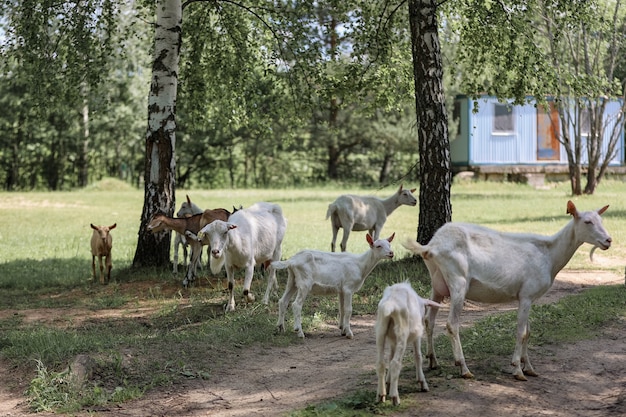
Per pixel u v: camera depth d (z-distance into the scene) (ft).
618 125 106.11
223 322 34.81
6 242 73.00
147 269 50.44
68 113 147.54
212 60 58.70
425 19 45.80
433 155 45.93
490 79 59.31
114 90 142.31
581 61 98.27
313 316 35.88
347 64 59.21
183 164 176.04
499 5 48.98
